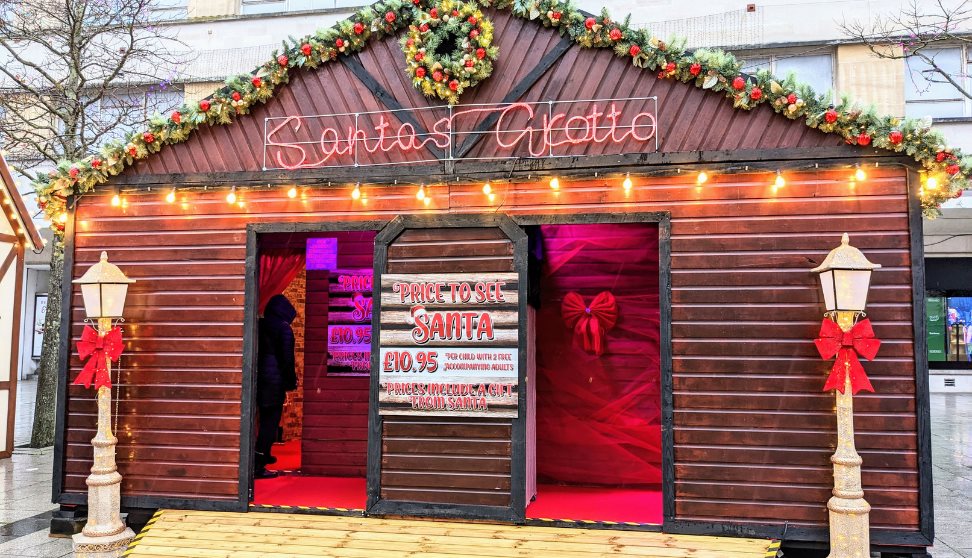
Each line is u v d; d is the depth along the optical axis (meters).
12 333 11.08
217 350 6.42
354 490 6.95
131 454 6.46
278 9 16.19
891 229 5.45
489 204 6.07
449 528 5.72
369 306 7.90
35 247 11.47
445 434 5.93
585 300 7.53
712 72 5.71
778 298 5.55
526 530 5.64
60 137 11.16
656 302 7.38
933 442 12.09
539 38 6.14
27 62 11.15
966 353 20.22
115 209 6.75
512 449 5.79
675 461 5.58
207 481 6.31
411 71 6.19
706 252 5.68
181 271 6.56
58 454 6.57
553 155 5.99
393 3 6.27
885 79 13.86
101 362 6.13
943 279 20.08
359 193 6.30
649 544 5.36
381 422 6.04
